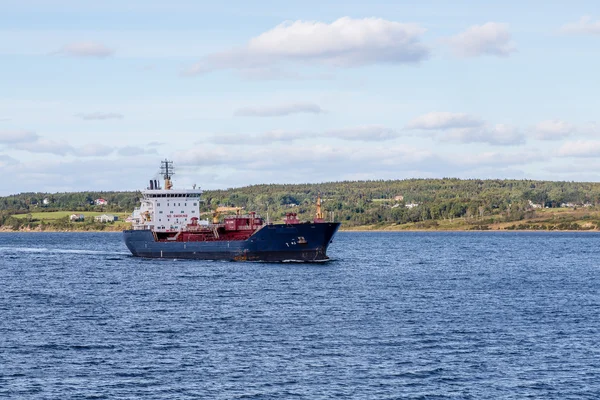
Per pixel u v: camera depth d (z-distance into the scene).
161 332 92.00
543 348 82.44
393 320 100.38
